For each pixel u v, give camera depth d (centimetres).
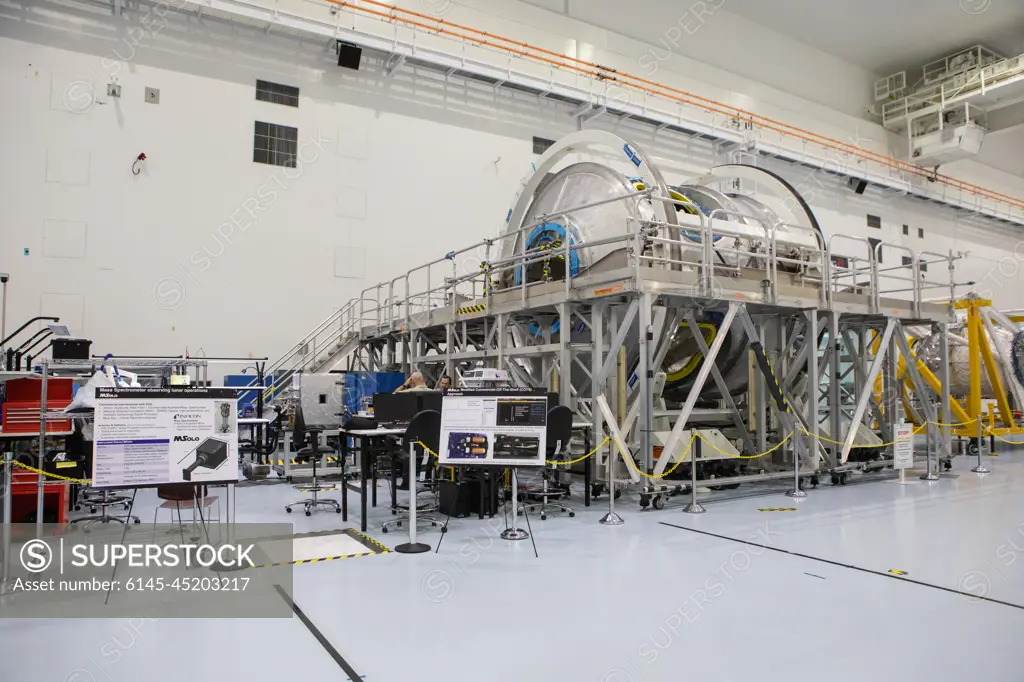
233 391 565
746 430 1041
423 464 938
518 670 370
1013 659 384
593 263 1072
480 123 2072
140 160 1619
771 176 1248
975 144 2831
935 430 1208
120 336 1584
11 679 361
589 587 525
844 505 896
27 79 1511
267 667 377
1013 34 2684
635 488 1030
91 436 819
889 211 3017
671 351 1134
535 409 659
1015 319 1711
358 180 1888
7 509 529
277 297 1770
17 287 1484
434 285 1989
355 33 1762
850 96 2986
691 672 366
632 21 2358
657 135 2381
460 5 2008
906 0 2452
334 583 539
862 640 413
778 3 2505
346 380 1316
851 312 1123
